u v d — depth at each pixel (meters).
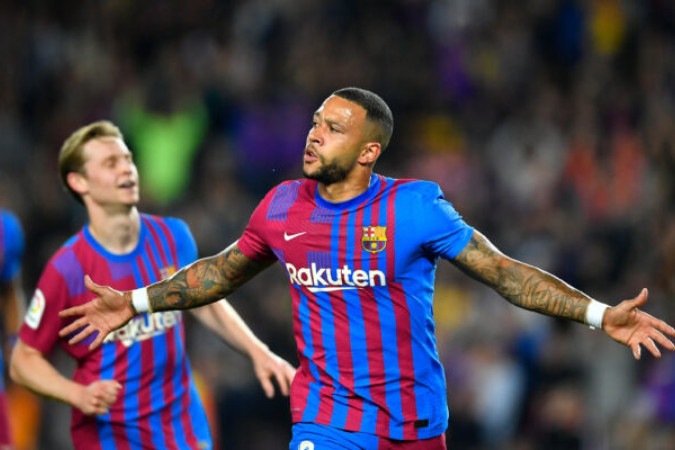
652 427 37.91
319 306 18.55
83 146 21.94
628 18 55.31
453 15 55.56
